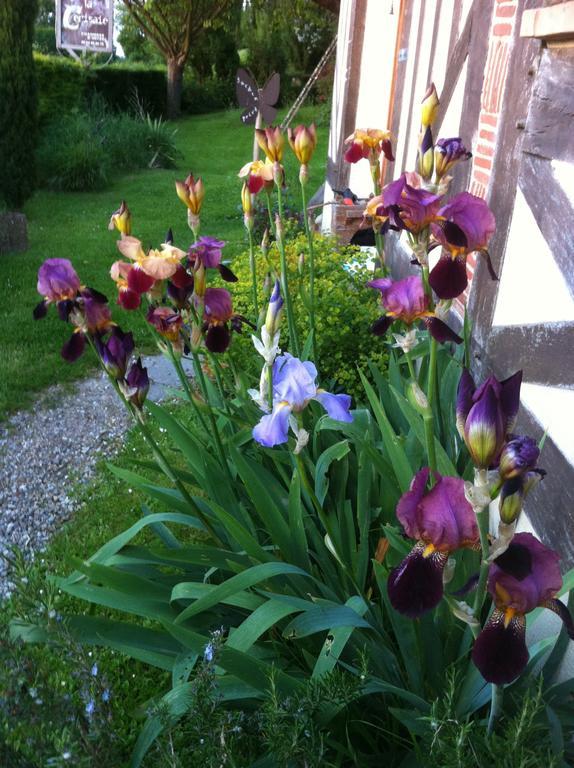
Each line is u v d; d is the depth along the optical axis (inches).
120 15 1262.3
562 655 86.4
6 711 71.4
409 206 71.1
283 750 64.9
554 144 108.1
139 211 485.1
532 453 46.9
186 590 85.1
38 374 234.2
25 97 459.8
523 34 113.6
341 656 84.3
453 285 74.2
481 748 68.8
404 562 55.2
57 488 175.3
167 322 96.7
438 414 117.5
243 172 127.6
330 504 112.7
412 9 229.0
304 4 1046.4
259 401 79.5
